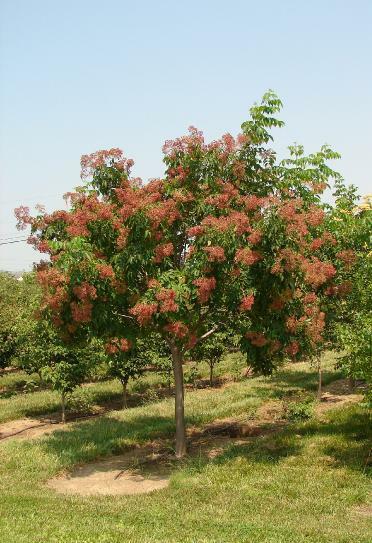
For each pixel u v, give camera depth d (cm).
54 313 1151
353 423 1373
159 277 1073
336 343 1708
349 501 896
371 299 1144
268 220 1049
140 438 1401
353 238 1227
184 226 1179
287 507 873
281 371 2375
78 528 750
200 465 1122
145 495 981
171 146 1192
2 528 739
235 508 873
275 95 1199
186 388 2330
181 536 725
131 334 1165
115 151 1211
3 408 1931
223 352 2388
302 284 1168
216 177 1173
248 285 1109
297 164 1400
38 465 1175
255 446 1261
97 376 2553
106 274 1058
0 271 3092
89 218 1112
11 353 2380
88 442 1365
